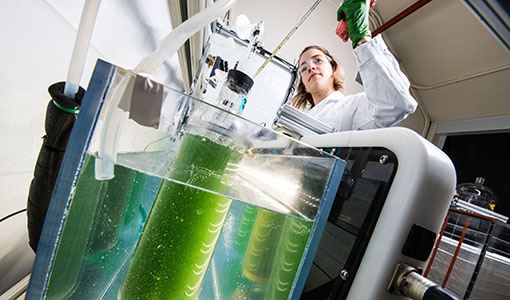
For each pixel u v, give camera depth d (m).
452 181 0.36
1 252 0.36
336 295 0.36
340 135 0.53
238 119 0.32
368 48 1.13
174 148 0.30
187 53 0.73
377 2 2.57
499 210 2.15
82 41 0.24
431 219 0.34
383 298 0.33
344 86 2.64
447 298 0.26
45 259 0.22
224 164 0.31
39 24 0.31
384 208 0.36
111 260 0.30
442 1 2.11
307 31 2.45
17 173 0.35
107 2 0.40
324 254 0.42
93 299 0.28
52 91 0.24
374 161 0.41
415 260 0.34
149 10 0.54
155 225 0.28
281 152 0.37
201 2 0.46
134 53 0.56
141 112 0.24
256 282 0.37
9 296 0.36
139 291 0.27
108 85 0.23
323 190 0.33
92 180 0.24
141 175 0.30
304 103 2.17
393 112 1.13
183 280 0.28
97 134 0.23
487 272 1.35
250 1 2.24
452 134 2.73
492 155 2.35
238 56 1.25
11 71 0.29
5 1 0.26
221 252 0.37
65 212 0.22
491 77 2.14
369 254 0.35
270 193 0.37
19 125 0.32
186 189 0.29
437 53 2.41
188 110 0.29
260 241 0.37
